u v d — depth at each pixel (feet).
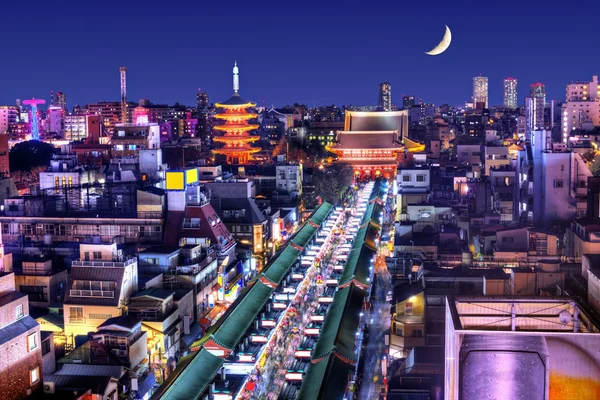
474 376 123.75
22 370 230.48
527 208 446.60
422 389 227.20
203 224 418.31
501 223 449.48
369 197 646.33
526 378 122.62
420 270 325.42
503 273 293.64
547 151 440.45
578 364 121.29
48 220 430.61
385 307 330.34
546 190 431.84
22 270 337.11
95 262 309.42
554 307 137.59
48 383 236.02
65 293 324.19
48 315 318.65
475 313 139.03
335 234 523.29
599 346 120.37
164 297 304.71
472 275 293.64
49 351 258.57
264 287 344.28
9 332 225.97
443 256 368.48
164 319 295.89
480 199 514.27
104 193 474.49
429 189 604.08
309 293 362.53
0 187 578.25
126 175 537.24
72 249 388.98
